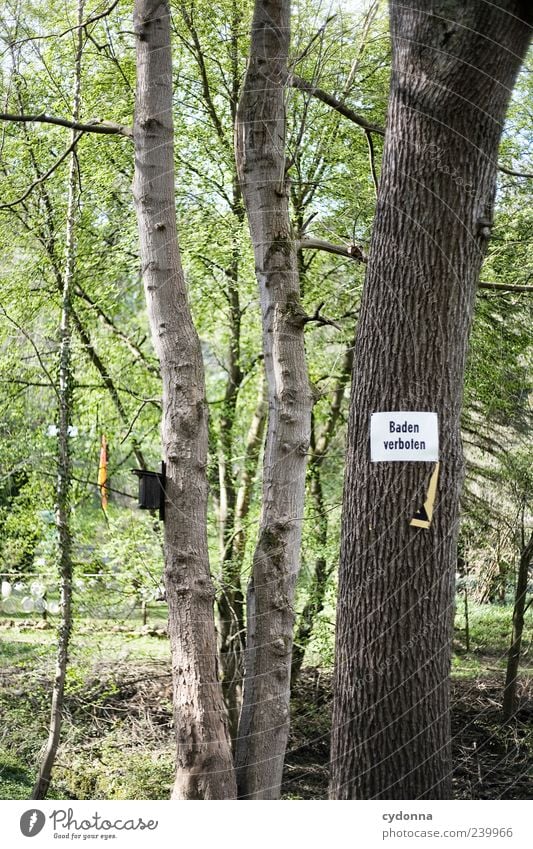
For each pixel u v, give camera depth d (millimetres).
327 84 7227
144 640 8633
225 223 8422
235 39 8219
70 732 6910
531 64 7156
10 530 8188
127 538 8039
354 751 3711
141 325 9812
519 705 7719
